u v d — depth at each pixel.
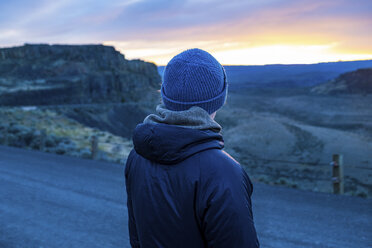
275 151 109.19
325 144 117.06
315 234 5.59
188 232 1.08
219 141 1.17
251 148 113.81
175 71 1.17
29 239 5.28
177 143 1.10
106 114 195.75
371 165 89.31
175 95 1.17
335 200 7.60
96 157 13.83
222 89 1.21
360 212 6.71
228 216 1.01
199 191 1.06
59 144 17.70
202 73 1.15
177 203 1.09
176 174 1.11
